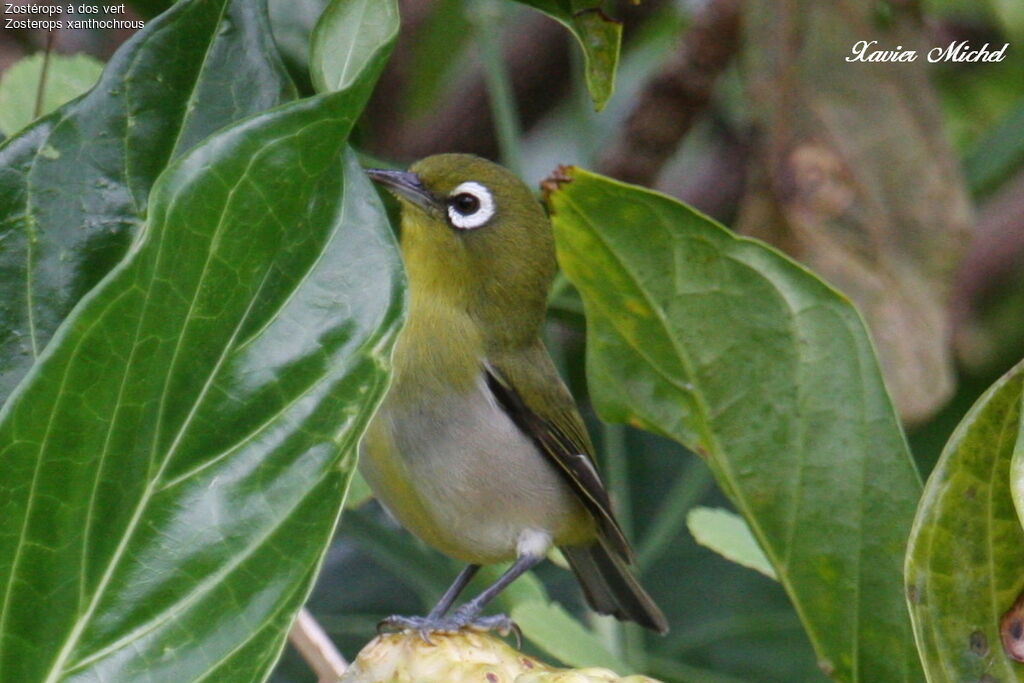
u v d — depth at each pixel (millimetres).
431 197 3053
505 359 3051
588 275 2953
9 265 2764
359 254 2498
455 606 3102
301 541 2453
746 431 2953
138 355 2285
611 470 3096
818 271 3076
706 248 2949
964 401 3178
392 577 3129
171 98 2793
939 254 3078
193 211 2248
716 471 2957
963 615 2914
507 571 3049
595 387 2961
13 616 2314
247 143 2258
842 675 2955
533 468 3053
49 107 3004
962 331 3180
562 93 3170
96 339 2217
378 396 2477
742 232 3082
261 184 2281
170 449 2410
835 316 2951
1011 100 3207
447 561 3107
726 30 3113
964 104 3211
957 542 2912
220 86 2799
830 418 2951
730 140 3188
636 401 2959
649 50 3207
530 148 3193
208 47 2805
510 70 3162
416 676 2930
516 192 3059
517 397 3051
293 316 2467
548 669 2928
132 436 2348
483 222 3053
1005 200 3193
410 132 3162
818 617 2955
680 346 2955
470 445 3045
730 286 2951
